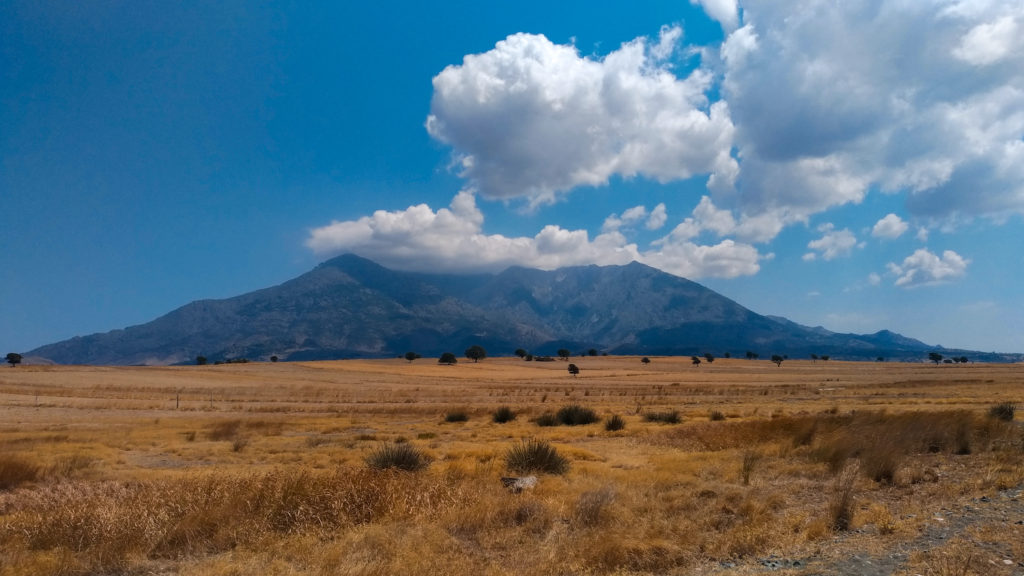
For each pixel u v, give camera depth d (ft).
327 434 99.09
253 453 73.36
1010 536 25.79
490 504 33.63
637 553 26.30
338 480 36.22
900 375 367.86
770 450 60.44
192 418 134.62
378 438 89.92
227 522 30.04
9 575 24.03
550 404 174.29
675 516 34.01
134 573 25.04
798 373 419.95
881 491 40.22
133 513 30.35
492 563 25.39
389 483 35.91
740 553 26.78
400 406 170.81
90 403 171.42
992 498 34.42
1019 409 111.04
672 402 176.35
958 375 343.26
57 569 25.09
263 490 33.94
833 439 57.57
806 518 32.78
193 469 60.03
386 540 27.89
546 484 43.68
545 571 24.26
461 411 136.87
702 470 50.11
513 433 95.50
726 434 73.92
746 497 38.19
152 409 161.38
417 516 31.58
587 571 24.45
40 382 246.06
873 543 26.55
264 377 327.26
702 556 26.76
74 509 31.45
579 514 33.55
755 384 275.39
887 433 59.67
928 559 23.15
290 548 26.91
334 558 25.16
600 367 540.93
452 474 46.57
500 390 253.44
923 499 36.22
